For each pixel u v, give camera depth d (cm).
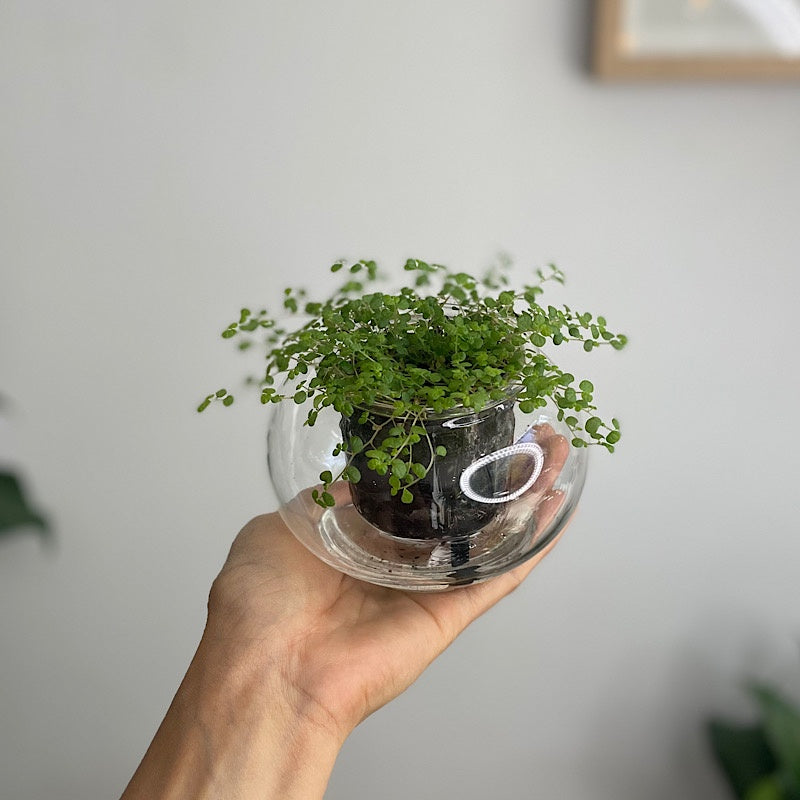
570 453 41
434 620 46
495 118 65
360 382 37
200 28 64
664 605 77
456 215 68
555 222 67
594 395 71
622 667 79
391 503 40
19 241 70
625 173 66
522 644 79
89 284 71
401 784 84
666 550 75
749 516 74
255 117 66
